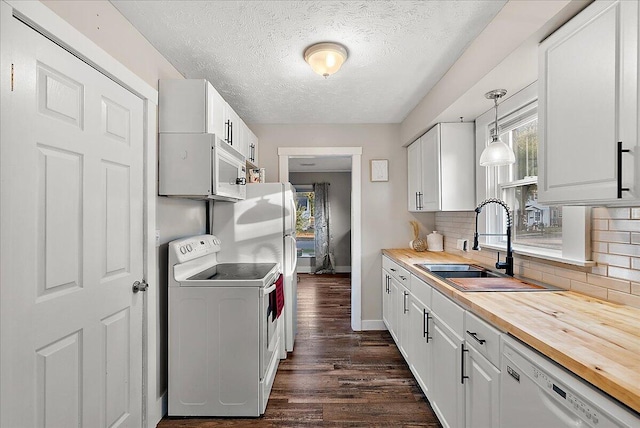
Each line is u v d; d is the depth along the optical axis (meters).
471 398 1.53
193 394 2.10
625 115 1.03
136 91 1.81
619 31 1.04
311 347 3.19
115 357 1.67
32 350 1.19
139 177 1.88
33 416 1.19
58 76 1.30
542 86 1.43
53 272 1.28
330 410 2.17
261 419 2.08
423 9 1.66
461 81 2.15
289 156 3.74
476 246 2.19
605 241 1.50
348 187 7.39
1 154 1.06
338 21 1.77
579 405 0.88
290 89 2.71
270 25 1.80
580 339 1.04
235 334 2.09
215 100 2.22
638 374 0.82
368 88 2.71
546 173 1.41
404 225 3.71
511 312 1.33
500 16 1.67
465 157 2.77
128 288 1.77
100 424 1.55
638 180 0.99
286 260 2.99
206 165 2.07
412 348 2.49
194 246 2.36
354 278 3.70
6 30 1.07
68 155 1.36
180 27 1.82
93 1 1.50
